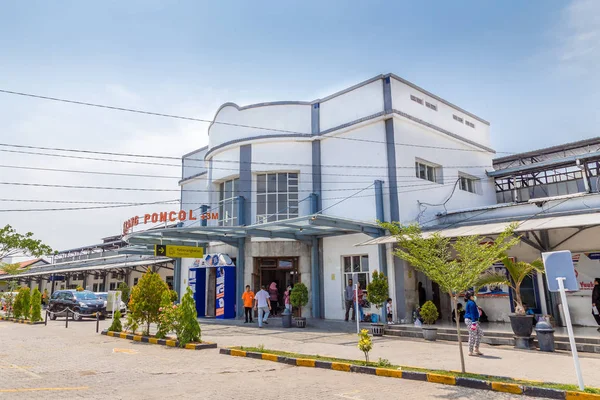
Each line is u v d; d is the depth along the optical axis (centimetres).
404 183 1866
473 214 1836
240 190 2172
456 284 862
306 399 701
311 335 1504
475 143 2366
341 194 1998
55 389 766
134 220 2189
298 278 2053
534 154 2603
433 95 2144
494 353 1125
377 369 907
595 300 1414
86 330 1834
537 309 1595
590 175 2250
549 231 1592
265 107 2211
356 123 1958
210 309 2295
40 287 5153
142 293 1515
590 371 880
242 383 823
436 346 1272
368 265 1850
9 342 1439
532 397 720
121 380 849
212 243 2353
